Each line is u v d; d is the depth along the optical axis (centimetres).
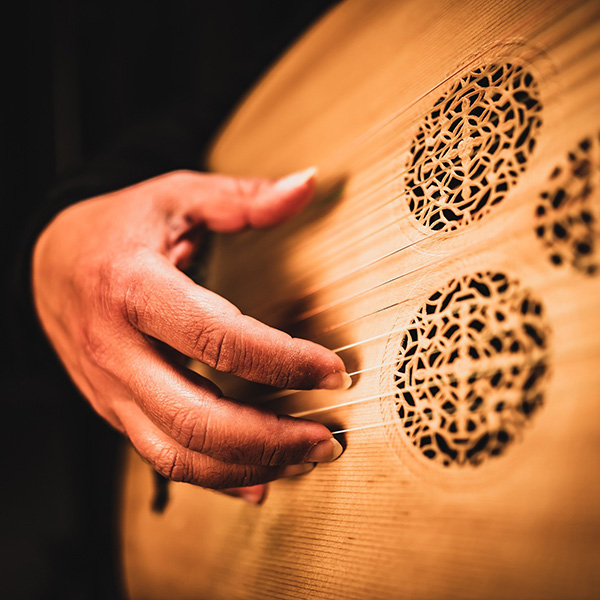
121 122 99
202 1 98
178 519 45
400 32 40
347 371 36
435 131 37
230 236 46
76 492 80
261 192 42
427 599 32
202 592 41
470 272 33
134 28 99
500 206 33
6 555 78
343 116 41
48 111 93
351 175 40
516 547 30
